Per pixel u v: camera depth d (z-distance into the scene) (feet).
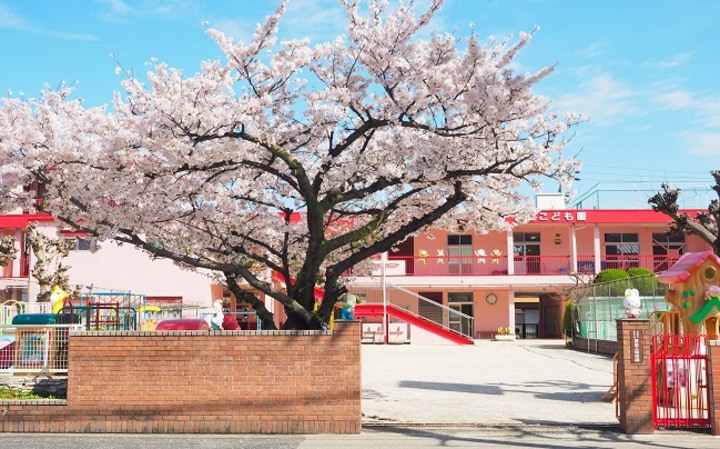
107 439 33.60
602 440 33.88
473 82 35.78
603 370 68.18
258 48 37.68
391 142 40.19
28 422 35.45
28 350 40.06
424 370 67.92
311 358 35.40
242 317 116.67
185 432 35.09
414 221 40.14
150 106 36.50
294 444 32.55
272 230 44.21
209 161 37.50
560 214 125.18
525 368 70.28
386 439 33.91
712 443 32.96
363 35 37.73
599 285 93.45
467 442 33.35
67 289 79.41
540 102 36.09
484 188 43.32
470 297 133.59
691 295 44.75
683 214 50.31
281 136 40.34
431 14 37.27
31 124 38.29
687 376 36.29
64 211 40.14
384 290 109.50
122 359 35.60
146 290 102.32
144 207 39.34
